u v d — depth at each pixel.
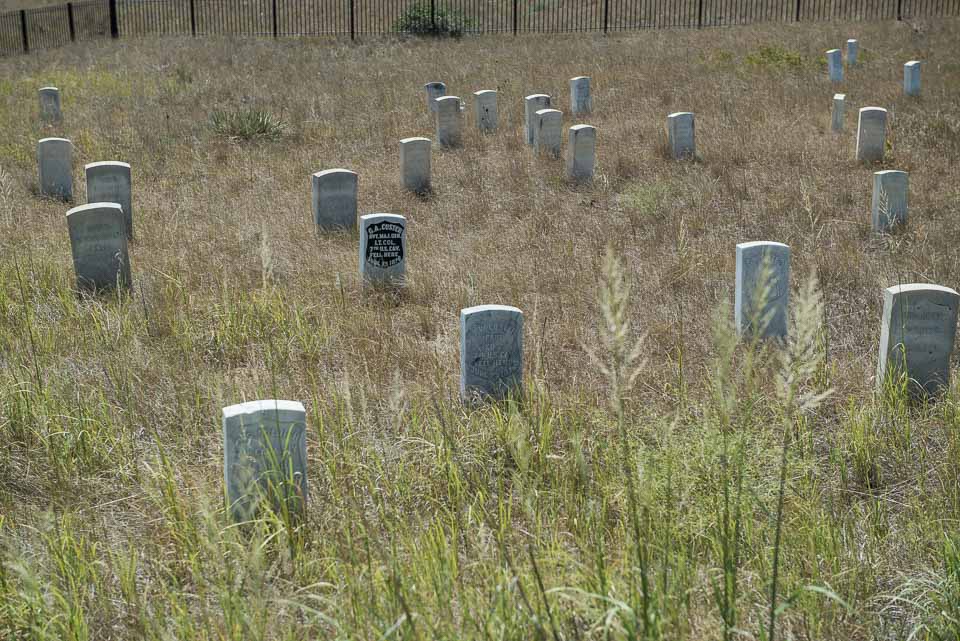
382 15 35.94
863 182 13.60
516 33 32.75
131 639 4.18
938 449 6.10
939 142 16.09
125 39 32.06
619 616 3.55
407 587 4.07
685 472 5.05
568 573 4.20
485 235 11.51
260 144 17.16
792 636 3.98
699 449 5.25
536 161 15.78
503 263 10.23
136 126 18.67
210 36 32.25
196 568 4.38
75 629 4.01
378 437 6.17
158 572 4.67
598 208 12.88
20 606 4.14
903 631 4.24
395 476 5.56
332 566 4.45
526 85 22.98
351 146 17.16
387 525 4.84
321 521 5.09
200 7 36.81
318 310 8.82
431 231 11.80
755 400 6.08
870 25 30.94
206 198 13.60
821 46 27.45
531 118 17.41
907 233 10.96
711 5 36.94
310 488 5.54
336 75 24.89
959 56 25.42
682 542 4.43
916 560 4.69
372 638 3.80
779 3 36.59
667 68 24.34
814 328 3.67
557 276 9.74
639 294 9.20
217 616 4.20
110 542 5.04
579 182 14.28
